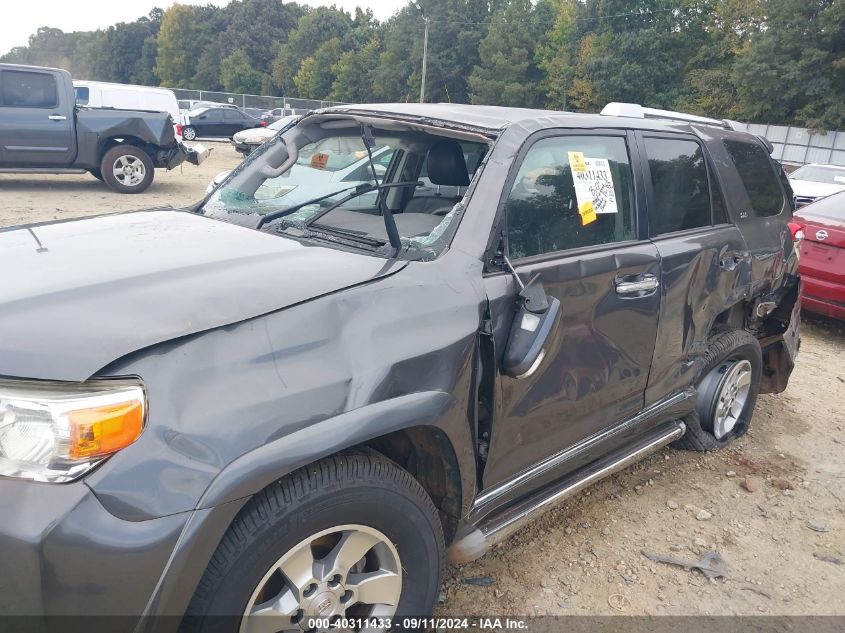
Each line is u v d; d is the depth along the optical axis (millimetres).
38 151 11414
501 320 2363
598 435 3041
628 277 2934
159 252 2291
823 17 35125
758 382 4305
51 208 10125
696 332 3492
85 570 1539
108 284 1960
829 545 3336
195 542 1612
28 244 2430
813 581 3059
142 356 1683
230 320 1819
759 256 3912
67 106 11484
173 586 1612
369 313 2041
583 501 3520
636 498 3607
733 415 4238
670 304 3203
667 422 3711
